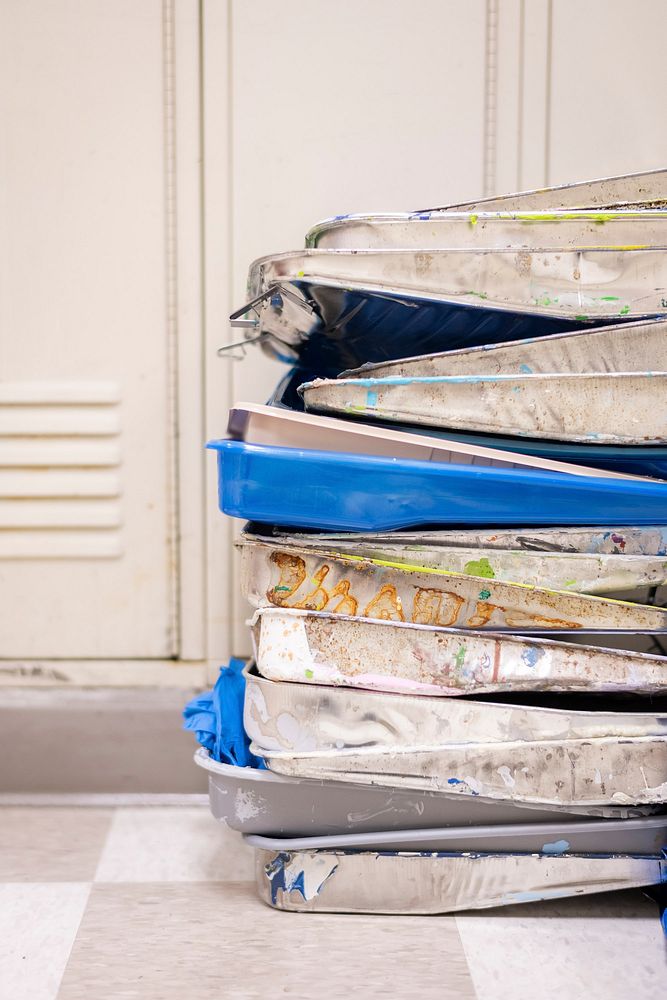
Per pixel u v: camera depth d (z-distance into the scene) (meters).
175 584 1.11
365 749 0.74
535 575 0.77
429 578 0.76
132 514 1.11
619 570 0.76
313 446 0.76
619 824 0.76
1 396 1.08
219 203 1.07
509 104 1.06
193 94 1.06
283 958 0.71
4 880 0.85
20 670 1.11
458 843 0.77
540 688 0.75
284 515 0.76
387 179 1.06
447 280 0.75
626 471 0.80
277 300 0.78
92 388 1.09
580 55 1.05
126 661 1.12
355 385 0.77
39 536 1.10
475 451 0.76
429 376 0.77
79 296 1.08
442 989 0.67
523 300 0.75
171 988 0.67
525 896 0.77
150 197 1.07
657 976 0.69
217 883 0.85
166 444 1.10
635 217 0.74
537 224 0.75
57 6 1.05
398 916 0.78
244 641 1.11
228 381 1.09
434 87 1.05
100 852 0.91
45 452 1.09
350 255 0.74
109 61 1.06
